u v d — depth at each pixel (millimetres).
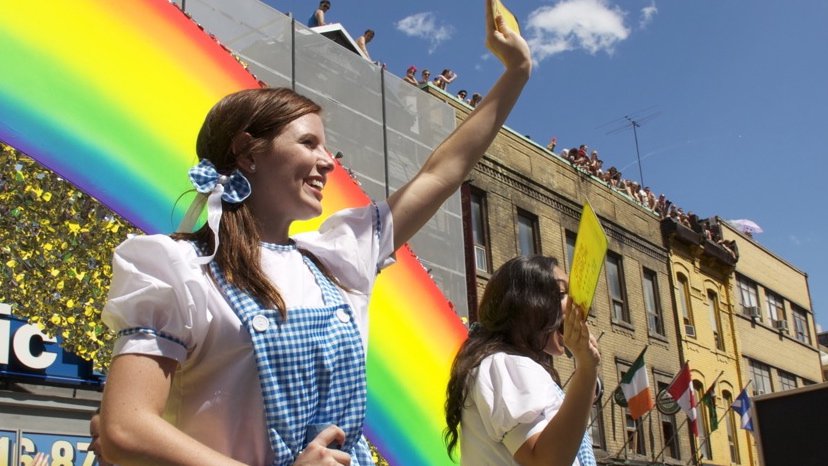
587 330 2449
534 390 2721
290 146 2053
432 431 5762
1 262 6629
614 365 21250
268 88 2129
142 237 1808
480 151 2529
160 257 1780
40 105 4945
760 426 8078
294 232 5668
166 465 1622
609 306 21797
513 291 3045
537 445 2551
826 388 7867
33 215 6766
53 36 5012
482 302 3135
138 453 1627
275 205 2047
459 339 6215
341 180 6227
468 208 17625
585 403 2473
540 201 20156
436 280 12945
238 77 6090
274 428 1777
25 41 4934
